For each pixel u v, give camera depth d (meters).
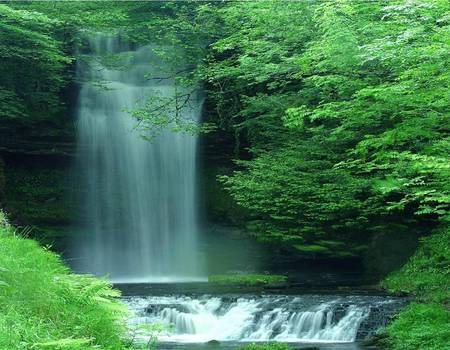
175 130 24.02
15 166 27.00
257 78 20.73
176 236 27.42
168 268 27.20
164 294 18.92
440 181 13.01
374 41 13.46
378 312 15.86
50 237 26.42
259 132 23.86
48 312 7.88
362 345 14.43
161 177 27.58
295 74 19.98
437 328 12.93
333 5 16.55
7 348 6.32
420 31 12.41
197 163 27.86
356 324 15.61
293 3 19.56
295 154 21.42
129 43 28.56
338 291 19.80
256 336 16.00
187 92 27.39
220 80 26.41
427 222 23.48
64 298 8.38
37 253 10.81
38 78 24.80
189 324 16.31
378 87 13.69
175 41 25.45
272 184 21.20
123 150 27.50
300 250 25.53
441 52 11.40
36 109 26.02
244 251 26.58
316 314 15.96
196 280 25.97
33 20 22.06
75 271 26.50
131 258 27.23
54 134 26.67
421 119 12.80
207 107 27.39
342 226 22.53
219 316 16.73
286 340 15.47
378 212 22.44
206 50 25.88
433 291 18.42
